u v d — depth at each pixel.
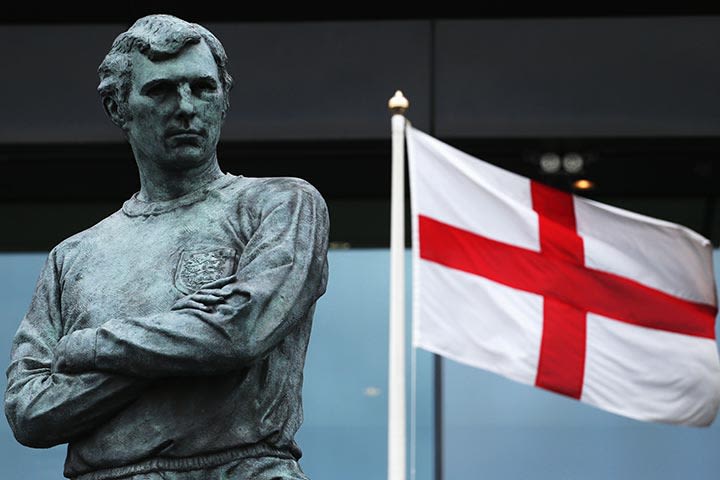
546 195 30.62
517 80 38.22
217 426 12.45
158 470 12.42
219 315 12.23
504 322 29.84
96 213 38.00
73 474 12.69
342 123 38.16
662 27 38.28
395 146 28.39
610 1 38.28
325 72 38.34
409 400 34.78
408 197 37.81
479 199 30.05
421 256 29.53
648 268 30.91
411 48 38.34
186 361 12.20
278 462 12.62
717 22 38.28
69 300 13.12
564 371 30.23
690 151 38.03
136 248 13.12
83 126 38.16
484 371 34.88
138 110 13.08
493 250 30.09
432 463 34.53
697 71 38.12
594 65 38.22
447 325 29.52
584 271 30.55
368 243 37.16
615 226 30.78
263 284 12.42
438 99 38.22
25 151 38.16
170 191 13.34
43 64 38.38
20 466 32.19
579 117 38.12
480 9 38.38
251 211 13.09
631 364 30.64
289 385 12.77
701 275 31.09
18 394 12.73
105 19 38.53
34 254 37.56
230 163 38.22
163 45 13.02
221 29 38.44
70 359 12.42
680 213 38.06
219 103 13.20
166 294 12.83
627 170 38.09
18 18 38.44
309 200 13.05
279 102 38.25
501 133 38.09
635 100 38.12
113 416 12.52
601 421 34.47
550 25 38.38
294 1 38.44
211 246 12.98
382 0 38.41
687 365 30.84
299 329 12.89
